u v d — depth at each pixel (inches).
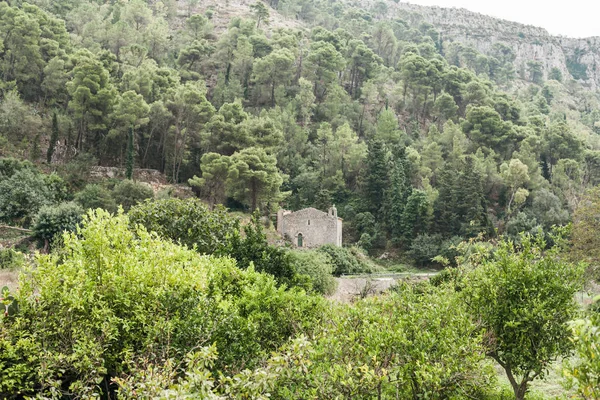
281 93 4367.6
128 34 4566.9
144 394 351.6
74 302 529.7
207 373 338.0
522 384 605.6
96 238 630.5
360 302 566.6
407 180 3368.6
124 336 566.3
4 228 2078.0
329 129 3705.7
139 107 3002.0
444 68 5157.5
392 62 6259.8
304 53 5167.3
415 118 4840.1
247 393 367.6
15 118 2977.4
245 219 2699.3
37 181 2351.1
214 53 5039.4
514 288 604.1
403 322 490.6
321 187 3454.7
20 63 3395.7
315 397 420.8
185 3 7194.9
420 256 2854.3
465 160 3567.9
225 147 3208.7
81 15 4803.2
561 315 583.8
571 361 783.1
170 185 3095.5
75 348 496.4
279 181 2878.9
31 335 501.7
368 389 435.2
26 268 585.3
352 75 5147.6
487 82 5595.5
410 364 461.1
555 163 4030.5
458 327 517.3
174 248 741.3
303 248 2501.2
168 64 4702.3
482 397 614.5
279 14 7568.9
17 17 3398.1
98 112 2957.7
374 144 3415.4
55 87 3385.8
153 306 568.1
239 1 7706.7
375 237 3051.2
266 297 692.7
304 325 626.8
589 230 1386.6
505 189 3410.4
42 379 466.6
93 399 427.5
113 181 2832.2
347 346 478.6
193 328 544.4
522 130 4052.7
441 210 3095.5
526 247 633.6
